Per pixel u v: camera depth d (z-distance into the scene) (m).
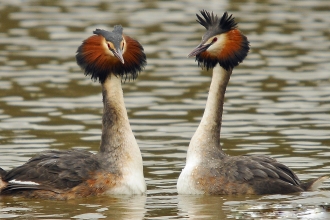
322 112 20.86
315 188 14.68
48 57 27.50
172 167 16.52
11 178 14.75
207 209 13.57
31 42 29.52
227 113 20.88
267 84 24.02
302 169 16.08
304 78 24.73
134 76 15.52
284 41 29.84
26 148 17.80
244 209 13.48
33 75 25.20
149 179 15.74
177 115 20.86
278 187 14.42
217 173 14.70
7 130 19.36
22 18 33.31
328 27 32.03
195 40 29.83
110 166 14.76
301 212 13.22
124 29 31.34
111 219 13.05
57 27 31.69
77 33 30.70
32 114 20.91
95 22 32.56
